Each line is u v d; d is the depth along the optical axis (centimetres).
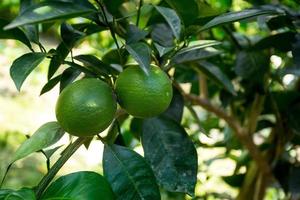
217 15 86
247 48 113
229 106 139
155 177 78
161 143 87
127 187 75
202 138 167
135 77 71
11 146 277
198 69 108
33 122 348
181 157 86
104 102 69
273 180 135
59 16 65
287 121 116
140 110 71
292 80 133
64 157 72
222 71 118
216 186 189
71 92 69
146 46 71
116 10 85
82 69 77
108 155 77
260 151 125
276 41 99
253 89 120
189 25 81
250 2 112
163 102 72
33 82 350
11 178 257
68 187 68
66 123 69
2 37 79
